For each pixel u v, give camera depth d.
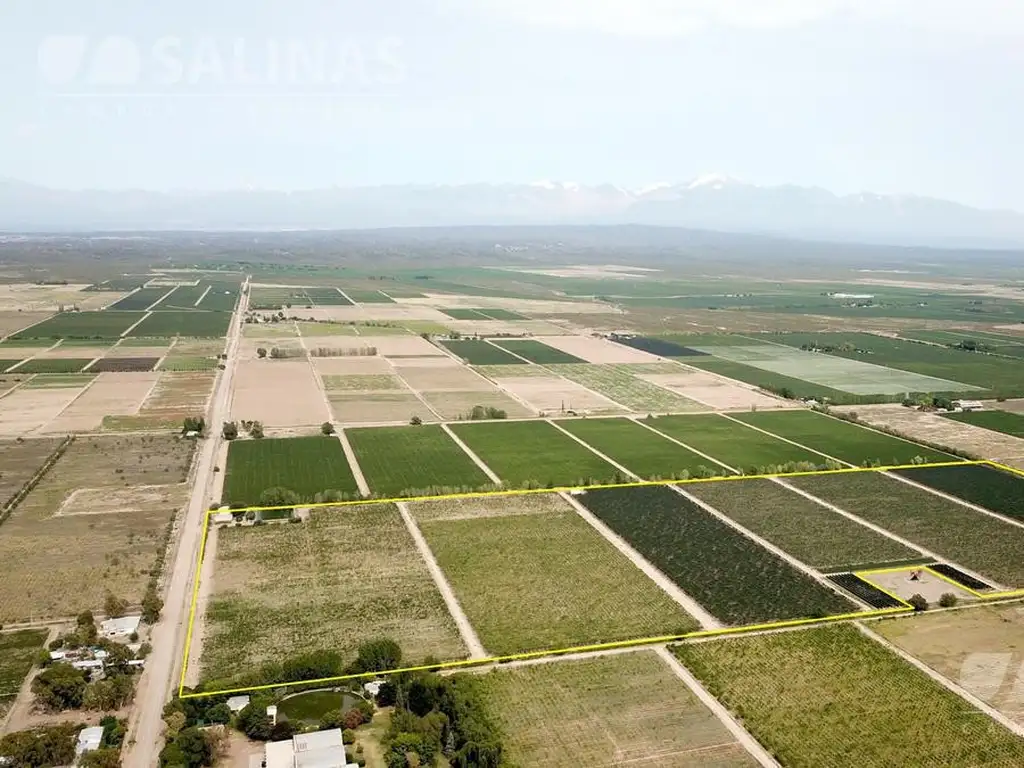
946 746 56.78
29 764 53.56
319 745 54.59
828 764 54.94
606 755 55.31
